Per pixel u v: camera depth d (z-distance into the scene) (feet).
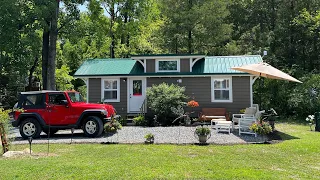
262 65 37.52
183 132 36.27
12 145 28.19
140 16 86.69
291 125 47.14
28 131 34.40
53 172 17.62
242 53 83.71
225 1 83.30
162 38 86.84
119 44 91.09
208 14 77.15
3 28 56.13
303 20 68.95
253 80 48.67
